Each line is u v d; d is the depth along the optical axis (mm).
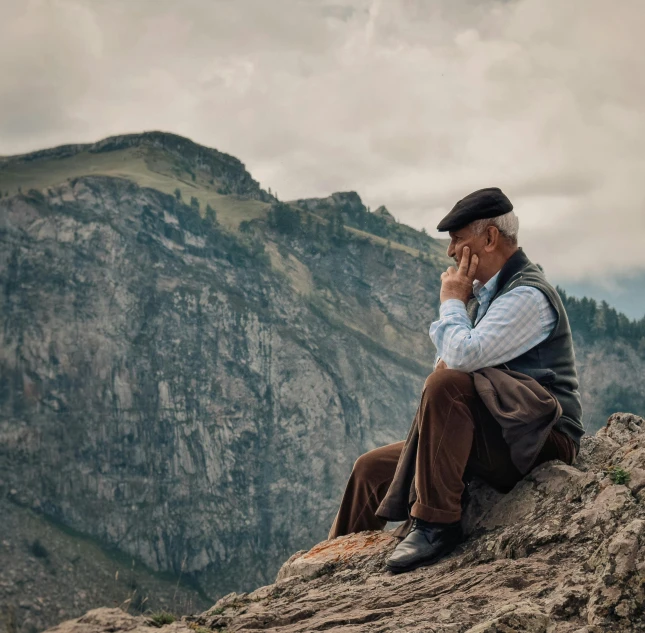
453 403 4262
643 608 3010
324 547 5074
